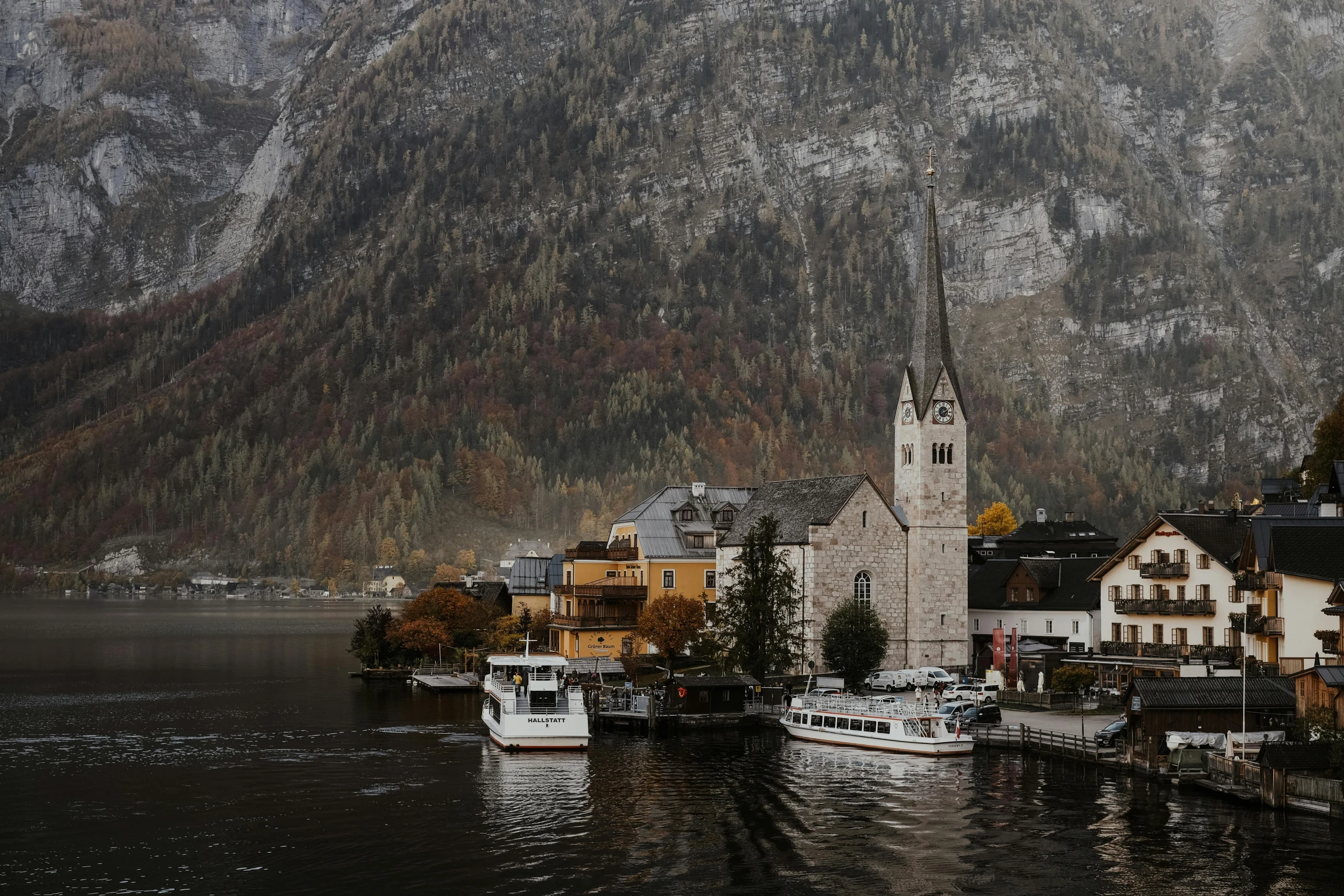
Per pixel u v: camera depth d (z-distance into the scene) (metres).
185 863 85.50
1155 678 110.31
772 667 156.25
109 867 84.75
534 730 125.94
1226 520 147.88
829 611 162.62
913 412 169.88
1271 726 109.56
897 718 123.69
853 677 152.62
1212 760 104.69
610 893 79.12
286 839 91.12
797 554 164.25
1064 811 96.56
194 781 111.25
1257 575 123.50
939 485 168.38
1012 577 182.50
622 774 112.88
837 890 79.56
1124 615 152.38
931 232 172.00
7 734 139.38
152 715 155.00
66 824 95.88
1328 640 111.62
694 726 140.38
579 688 129.38
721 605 157.12
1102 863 83.62
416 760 120.62
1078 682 143.75
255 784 109.81
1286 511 147.62
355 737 135.38
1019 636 178.75
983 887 79.81
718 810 98.69
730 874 82.56
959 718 129.12
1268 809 96.06
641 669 169.00
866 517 164.88
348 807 100.62
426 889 80.00
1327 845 86.56
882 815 96.56
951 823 93.94
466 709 159.75
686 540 178.75
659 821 95.50
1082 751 114.50
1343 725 100.19
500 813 98.12
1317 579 115.81
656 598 174.25
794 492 174.62
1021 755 120.25
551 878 82.00
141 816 98.25
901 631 166.38
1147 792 102.44
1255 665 125.19
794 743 130.75
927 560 167.00
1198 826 91.62
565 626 176.88
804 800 101.81
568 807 100.06
